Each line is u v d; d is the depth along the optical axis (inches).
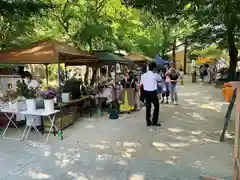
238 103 129.3
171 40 973.2
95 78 415.8
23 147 211.9
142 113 349.1
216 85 704.4
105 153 197.3
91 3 447.2
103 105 388.2
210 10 328.2
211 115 335.0
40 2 342.0
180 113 347.6
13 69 367.9
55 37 455.2
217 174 161.2
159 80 275.0
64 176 159.3
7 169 170.1
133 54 578.2
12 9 318.3
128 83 360.8
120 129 267.0
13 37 401.4
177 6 220.5
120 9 468.8
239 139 140.2
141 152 199.5
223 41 663.1
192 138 235.0
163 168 169.8
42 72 605.6
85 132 255.9
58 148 209.0
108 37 456.1
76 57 307.9
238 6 221.0
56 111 234.1
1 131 259.0
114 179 154.6
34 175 161.2
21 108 236.5
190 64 1311.5
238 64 1004.6
